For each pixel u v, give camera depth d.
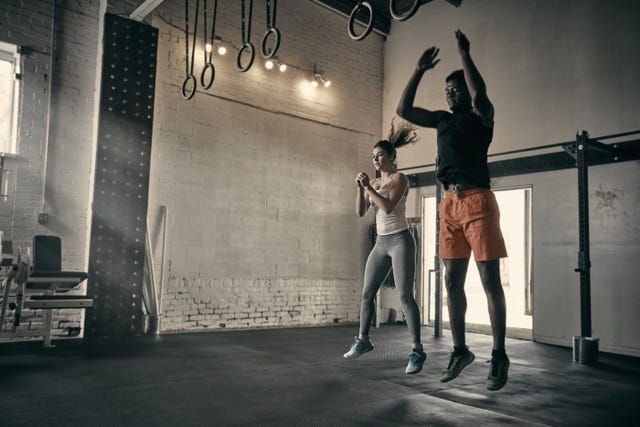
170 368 3.37
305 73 7.00
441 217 2.40
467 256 2.33
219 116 6.07
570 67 5.72
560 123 5.75
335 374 3.31
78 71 5.04
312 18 7.14
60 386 2.76
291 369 3.46
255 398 2.59
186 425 2.09
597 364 4.25
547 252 5.73
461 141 2.24
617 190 5.22
